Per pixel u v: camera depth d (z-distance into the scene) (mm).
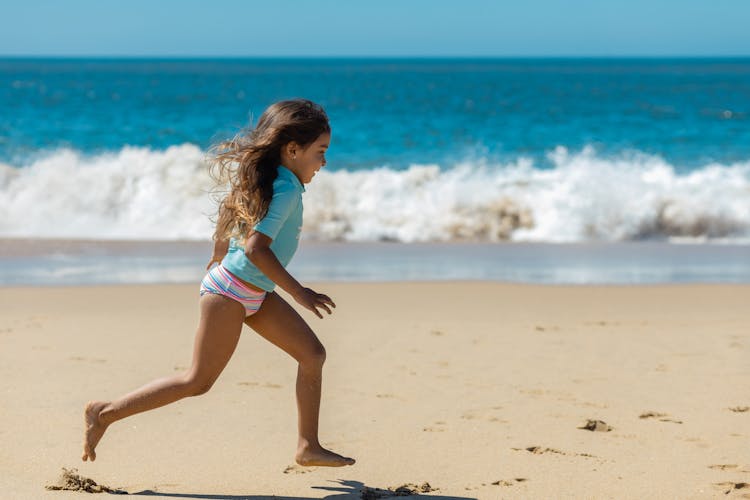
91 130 44938
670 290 14125
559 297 13531
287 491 5582
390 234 21453
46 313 11914
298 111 5352
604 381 8570
